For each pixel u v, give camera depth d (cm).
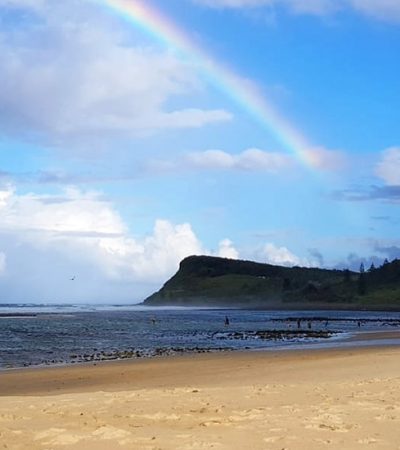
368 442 874
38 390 2159
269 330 7862
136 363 3284
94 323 10294
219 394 1456
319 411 1138
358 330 7750
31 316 14412
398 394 1384
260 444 864
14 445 869
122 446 853
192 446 850
